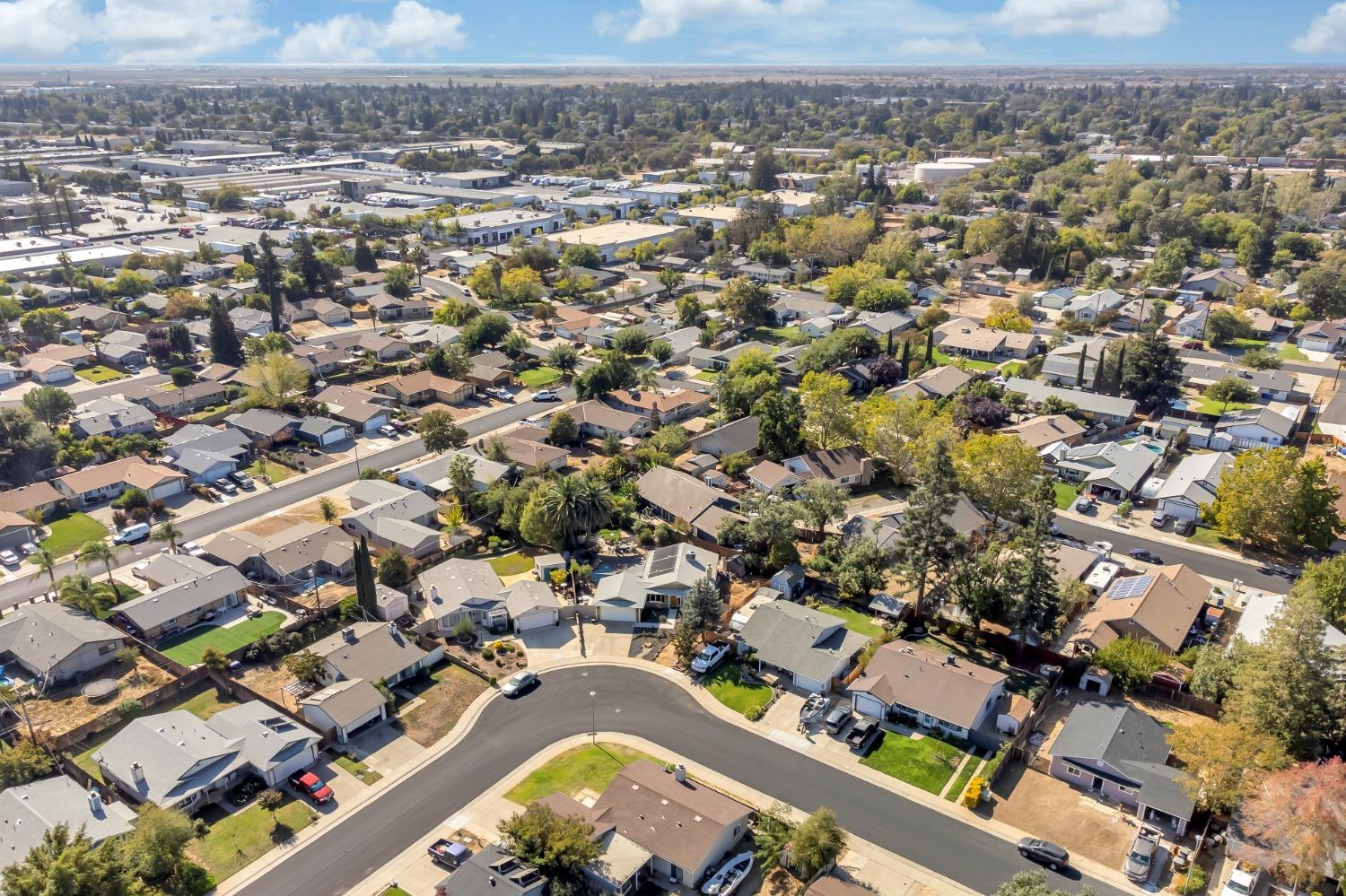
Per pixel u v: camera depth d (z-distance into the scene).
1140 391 160.50
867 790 76.44
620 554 114.25
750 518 113.00
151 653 94.25
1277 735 73.75
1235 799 68.44
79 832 61.94
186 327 192.38
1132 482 129.25
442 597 101.00
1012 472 116.94
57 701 88.19
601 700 88.19
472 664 93.69
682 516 118.75
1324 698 73.62
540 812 67.44
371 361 185.12
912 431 133.00
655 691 89.69
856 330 182.38
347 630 93.12
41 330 193.50
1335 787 64.69
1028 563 91.31
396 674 89.62
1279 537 114.25
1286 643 74.62
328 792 75.50
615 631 99.62
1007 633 96.62
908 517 97.50
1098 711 81.69
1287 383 165.75
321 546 111.69
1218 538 119.06
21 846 67.06
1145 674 86.00
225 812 74.56
